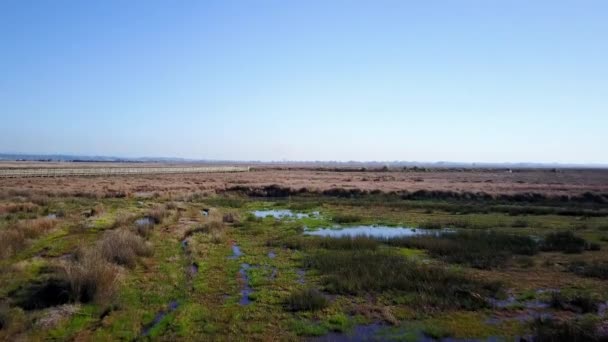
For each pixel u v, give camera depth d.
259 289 12.38
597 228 24.58
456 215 31.34
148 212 27.64
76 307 9.99
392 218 29.64
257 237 21.25
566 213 31.38
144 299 11.13
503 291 12.19
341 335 9.16
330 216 30.86
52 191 39.28
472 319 10.13
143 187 47.94
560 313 10.58
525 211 32.47
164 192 44.28
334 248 18.42
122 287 11.82
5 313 9.20
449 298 11.39
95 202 33.62
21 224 18.88
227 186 52.12
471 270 15.02
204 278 13.38
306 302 10.84
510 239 20.03
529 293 12.21
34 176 57.34
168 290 11.96
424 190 45.56
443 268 14.80
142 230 19.70
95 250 14.08
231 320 9.89
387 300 11.46
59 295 10.48
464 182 62.72
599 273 14.24
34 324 9.01
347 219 27.86
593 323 9.65
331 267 14.66
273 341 8.78
